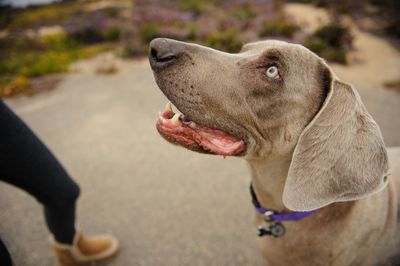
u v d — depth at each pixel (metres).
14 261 0.60
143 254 0.61
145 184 0.80
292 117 0.39
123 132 1.07
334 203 0.40
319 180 0.36
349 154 0.36
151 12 2.50
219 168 0.85
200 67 0.37
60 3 6.89
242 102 0.38
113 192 0.78
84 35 2.75
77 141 1.03
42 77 1.71
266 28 2.20
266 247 0.46
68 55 2.16
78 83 1.58
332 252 0.41
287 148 0.40
